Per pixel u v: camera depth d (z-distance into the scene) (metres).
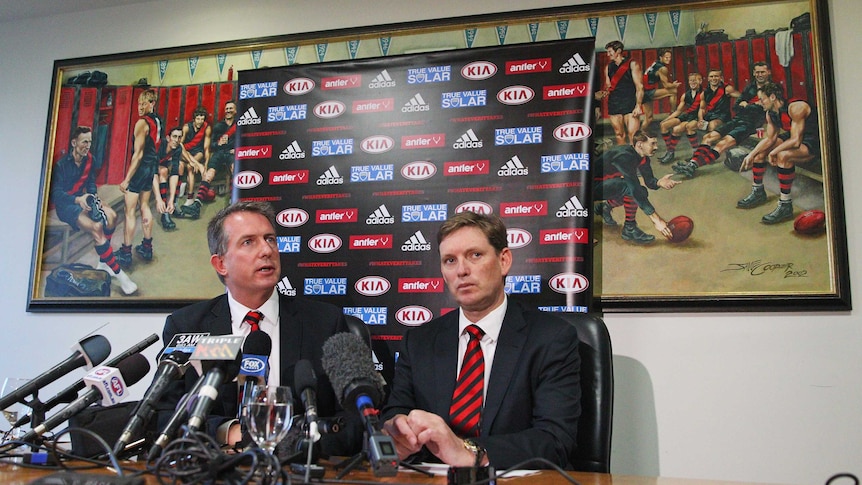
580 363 2.31
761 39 2.96
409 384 2.39
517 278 2.95
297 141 3.35
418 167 3.18
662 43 3.06
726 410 2.78
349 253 3.19
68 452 1.69
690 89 3.00
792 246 2.80
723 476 2.75
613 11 3.12
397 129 3.24
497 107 3.13
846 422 2.67
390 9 3.47
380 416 2.31
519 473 1.75
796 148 2.85
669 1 3.07
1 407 1.92
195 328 2.43
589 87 3.04
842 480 2.64
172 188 3.57
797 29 2.93
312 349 2.43
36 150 3.85
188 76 3.66
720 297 2.82
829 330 2.74
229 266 2.46
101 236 3.62
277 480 1.26
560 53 3.09
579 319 2.42
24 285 3.71
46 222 3.70
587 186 2.96
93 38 3.89
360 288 3.15
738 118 2.93
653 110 3.02
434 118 3.21
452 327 2.43
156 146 3.63
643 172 2.99
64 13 3.97
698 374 2.83
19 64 3.97
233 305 2.50
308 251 3.23
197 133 3.59
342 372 1.52
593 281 2.92
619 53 3.09
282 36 3.54
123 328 3.53
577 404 2.15
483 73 3.18
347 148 3.28
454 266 2.35
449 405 2.25
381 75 3.31
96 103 3.76
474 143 3.13
